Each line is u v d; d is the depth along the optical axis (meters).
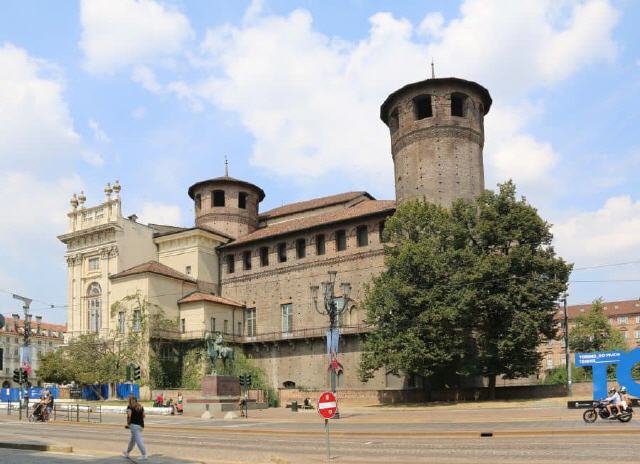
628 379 39.47
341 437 27.05
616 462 16.42
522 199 51.50
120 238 69.38
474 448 20.72
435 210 53.06
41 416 41.34
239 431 31.39
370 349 50.50
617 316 131.62
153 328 63.81
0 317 16.53
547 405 41.19
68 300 71.31
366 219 62.66
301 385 64.38
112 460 19.03
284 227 71.06
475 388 50.88
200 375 64.00
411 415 39.25
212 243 73.38
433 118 60.47
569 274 49.62
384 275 51.66
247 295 70.62
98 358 63.78
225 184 76.88
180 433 31.44
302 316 65.38
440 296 48.22
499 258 48.28
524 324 46.56
